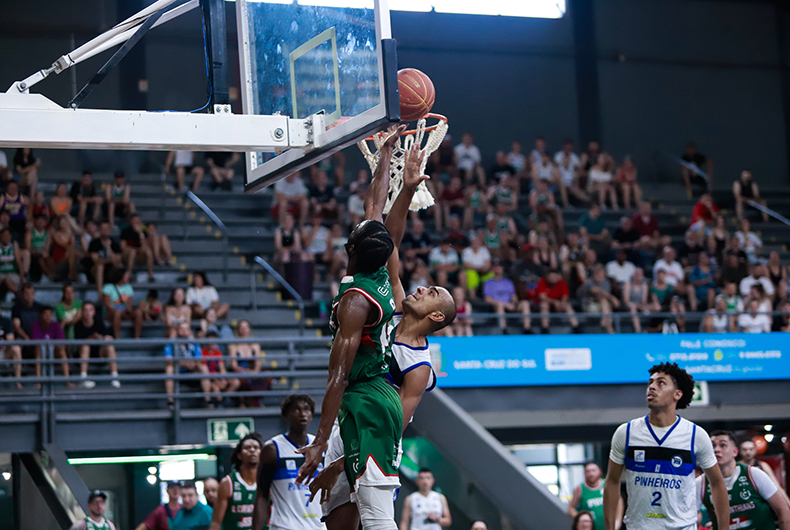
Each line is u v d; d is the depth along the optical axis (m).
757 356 12.16
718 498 4.57
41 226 12.36
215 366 10.74
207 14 4.27
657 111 20.27
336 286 13.00
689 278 14.05
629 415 12.44
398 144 4.25
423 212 15.38
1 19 15.27
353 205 14.77
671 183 20.02
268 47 4.33
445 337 11.00
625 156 19.95
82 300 11.86
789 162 20.91
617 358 11.65
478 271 13.34
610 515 4.68
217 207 15.27
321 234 13.77
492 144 19.34
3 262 11.84
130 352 11.46
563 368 11.40
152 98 16.64
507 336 11.23
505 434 13.95
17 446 9.16
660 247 15.16
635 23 20.39
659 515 4.48
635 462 4.54
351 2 3.73
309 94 3.99
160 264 13.16
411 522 8.53
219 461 13.50
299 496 5.51
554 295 12.99
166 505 9.05
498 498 8.02
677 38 20.58
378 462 3.04
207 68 4.26
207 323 11.26
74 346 10.68
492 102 19.45
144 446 9.53
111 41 4.12
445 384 10.91
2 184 13.52
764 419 13.33
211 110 4.17
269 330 12.54
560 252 14.20
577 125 19.88
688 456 4.48
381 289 3.11
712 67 20.72
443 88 19.22
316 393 10.13
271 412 9.95
